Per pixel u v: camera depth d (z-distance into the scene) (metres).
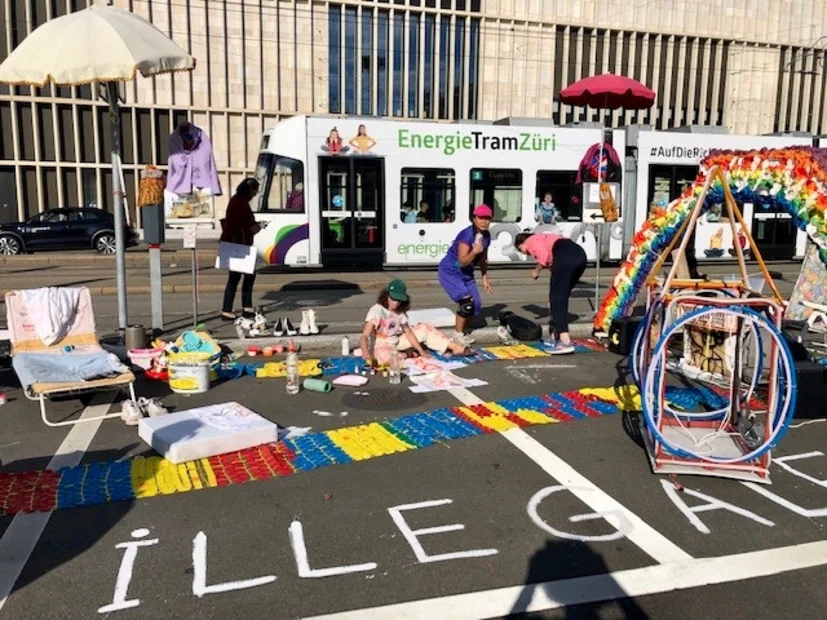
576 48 39.19
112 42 6.83
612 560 3.72
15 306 6.72
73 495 4.41
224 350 7.95
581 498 4.47
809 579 3.55
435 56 36.53
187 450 4.94
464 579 3.54
